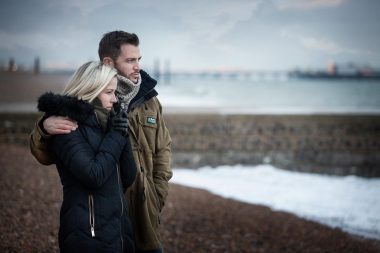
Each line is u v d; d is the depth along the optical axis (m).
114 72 2.38
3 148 11.43
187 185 10.43
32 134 2.33
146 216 2.58
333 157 14.59
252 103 53.69
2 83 72.75
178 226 6.16
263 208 8.09
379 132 19.27
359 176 11.95
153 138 2.67
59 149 2.21
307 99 72.44
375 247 6.10
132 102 2.61
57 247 4.64
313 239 6.27
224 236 5.95
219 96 76.06
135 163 2.45
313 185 10.74
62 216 2.26
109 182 2.29
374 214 8.08
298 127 19.64
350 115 22.92
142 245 2.60
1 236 4.60
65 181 2.28
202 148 15.82
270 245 5.80
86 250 2.20
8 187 6.87
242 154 14.98
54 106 2.20
